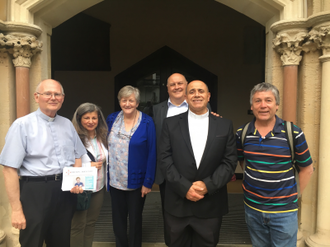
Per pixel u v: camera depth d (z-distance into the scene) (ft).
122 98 7.00
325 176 7.00
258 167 5.43
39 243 5.40
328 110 6.87
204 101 5.98
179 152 5.99
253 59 17.66
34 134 5.34
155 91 18.12
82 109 6.61
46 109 5.43
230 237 9.05
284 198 5.35
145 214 10.91
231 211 11.38
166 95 17.97
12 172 5.12
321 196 7.09
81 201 6.23
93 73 18.01
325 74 6.88
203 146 6.05
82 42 17.57
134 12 17.57
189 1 17.47
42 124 5.48
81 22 17.26
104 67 17.90
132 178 7.03
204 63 17.88
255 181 5.49
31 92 8.07
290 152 5.36
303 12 7.20
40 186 5.34
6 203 8.03
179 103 7.82
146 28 17.70
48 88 5.36
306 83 7.34
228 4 8.54
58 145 5.60
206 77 18.08
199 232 6.06
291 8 7.23
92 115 6.68
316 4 6.86
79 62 17.75
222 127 6.05
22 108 7.63
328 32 6.48
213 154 5.86
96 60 17.84
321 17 6.52
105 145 7.23
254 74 17.75
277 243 5.49
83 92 18.07
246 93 17.88
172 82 7.60
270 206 5.39
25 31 7.44
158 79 18.08
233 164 5.90
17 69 7.57
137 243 7.36
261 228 5.72
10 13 7.45
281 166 5.32
